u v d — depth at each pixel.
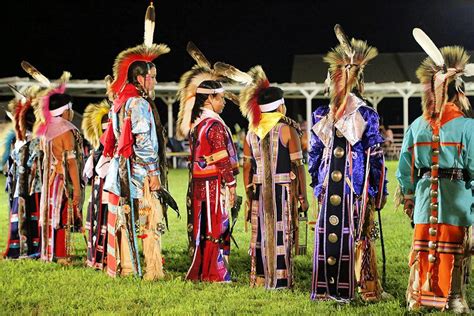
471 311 4.46
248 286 5.27
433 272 4.44
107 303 4.77
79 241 7.54
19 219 6.44
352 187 4.70
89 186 14.23
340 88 4.71
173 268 6.12
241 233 7.93
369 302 4.77
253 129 5.21
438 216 4.43
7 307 4.70
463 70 4.45
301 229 7.78
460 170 4.41
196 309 4.57
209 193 5.40
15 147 6.49
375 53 4.75
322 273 4.77
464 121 4.39
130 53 5.50
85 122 6.30
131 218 5.44
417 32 4.45
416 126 4.57
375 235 4.85
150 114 5.41
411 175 4.62
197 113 5.44
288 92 23.78
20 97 6.55
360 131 4.66
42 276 5.61
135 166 5.43
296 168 5.19
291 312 4.50
